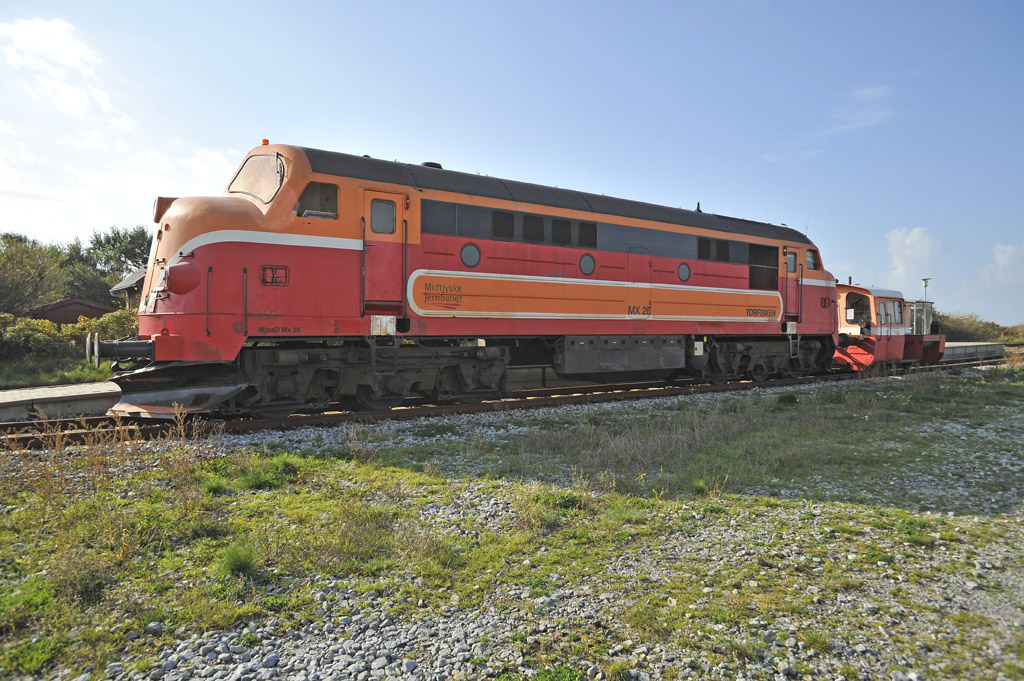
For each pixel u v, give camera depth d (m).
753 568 4.54
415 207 10.02
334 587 4.18
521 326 11.29
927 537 5.17
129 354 8.08
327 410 10.58
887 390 15.09
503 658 3.38
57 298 29.69
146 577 4.26
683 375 16.69
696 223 14.29
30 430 8.52
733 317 15.00
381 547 4.87
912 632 3.68
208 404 8.54
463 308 10.53
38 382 15.88
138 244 50.41
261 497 5.95
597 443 8.40
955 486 6.80
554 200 11.83
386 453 7.73
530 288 11.36
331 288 9.24
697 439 8.57
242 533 5.04
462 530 5.21
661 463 7.54
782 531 5.34
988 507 6.11
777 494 6.44
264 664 3.30
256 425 8.84
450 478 6.75
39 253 28.45
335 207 9.38
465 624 3.73
